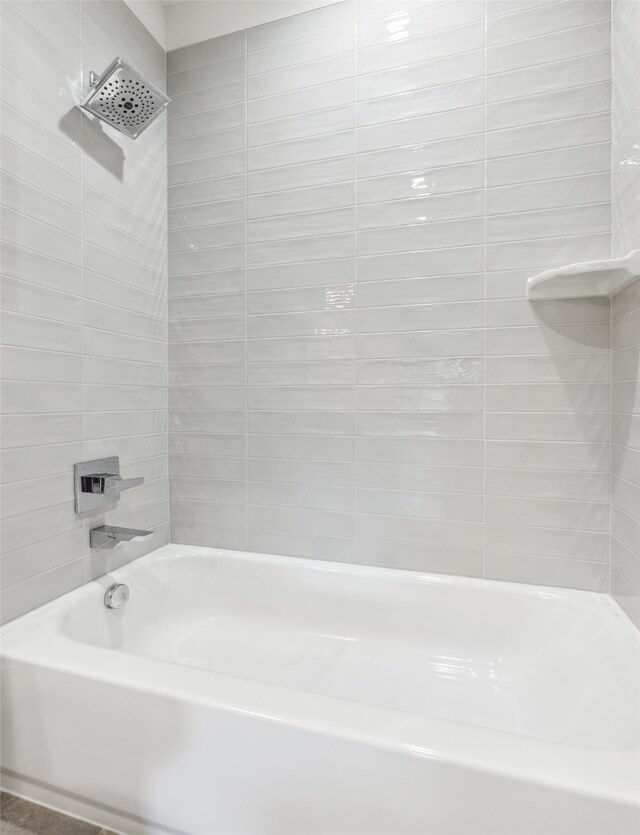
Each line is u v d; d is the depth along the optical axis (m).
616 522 1.32
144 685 0.91
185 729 0.88
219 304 1.76
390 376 1.56
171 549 1.78
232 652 1.56
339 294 1.61
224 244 1.75
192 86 1.77
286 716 0.82
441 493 1.53
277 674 1.44
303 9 1.63
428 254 1.51
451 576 1.52
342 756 0.78
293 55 1.64
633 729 0.86
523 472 1.44
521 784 0.69
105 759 0.95
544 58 1.38
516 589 1.43
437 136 1.49
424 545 1.55
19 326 1.19
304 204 1.64
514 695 1.29
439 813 0.73
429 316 1.51
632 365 1.19
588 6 1.34
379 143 1.55
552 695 1.18
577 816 0.67
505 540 1.47
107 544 1.46
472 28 1.44
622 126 1.24
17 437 1.19
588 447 1.38
